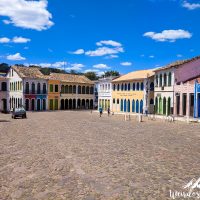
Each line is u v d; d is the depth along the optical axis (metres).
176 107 37.19
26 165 11.04
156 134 20.00
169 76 39.00
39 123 28.66
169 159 11.95
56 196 7.75
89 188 8.35
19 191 8.19
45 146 15.02
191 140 17.17
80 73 102.50
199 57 35.59
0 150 14.01
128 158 12.13
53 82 61.72
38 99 59.31
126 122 30.20
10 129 23.14
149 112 45.31
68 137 18.36
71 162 11.44
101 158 12.12
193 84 32.97
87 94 68.12
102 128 23.92
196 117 32.47
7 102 62.16
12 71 61.16
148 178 9.27
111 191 8.09
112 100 55.38
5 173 9.98
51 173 9.91
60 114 45.09
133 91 48.59
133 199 7.48
